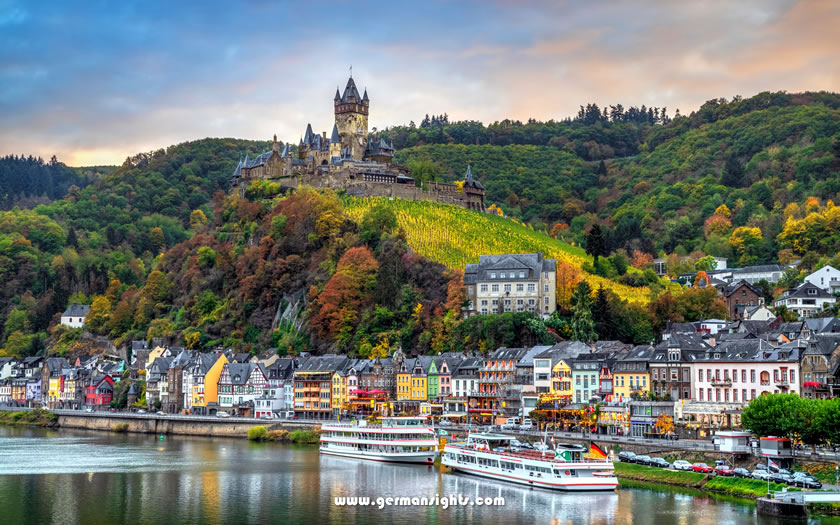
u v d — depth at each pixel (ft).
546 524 503.20
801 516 479.82
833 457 534.37
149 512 547.49
